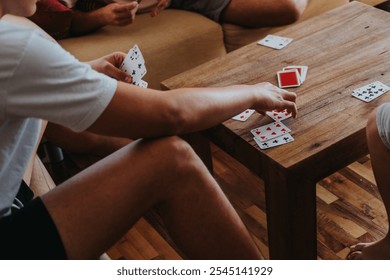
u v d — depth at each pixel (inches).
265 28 110.0
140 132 52.5
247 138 69.8
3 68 45.2
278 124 71.2
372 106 71.6
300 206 68.8
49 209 52.4
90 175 53.7
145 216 91.3
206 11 112.2
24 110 47.1
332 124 69.8
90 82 48.4
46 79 46.4
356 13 92.5
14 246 51.7
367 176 93.1
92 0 109.9
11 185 54.4
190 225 57.3
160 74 105.3
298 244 72.4
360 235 83.6
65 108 47.7
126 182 53.2
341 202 89.2
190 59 107.4
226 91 60.6
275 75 80.6
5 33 45.3
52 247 51.9
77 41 104.5
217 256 59.4
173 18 110.3
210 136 76.5
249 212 90.4
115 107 49.9
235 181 96.4
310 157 65.4
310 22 92.4
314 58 83.0
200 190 55.9
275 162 65.6
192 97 55.6
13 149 52.4
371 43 84.2
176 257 84.1
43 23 100.5
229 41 112.7
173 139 54.6
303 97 75.2
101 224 53.3
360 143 69.7
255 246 60.5
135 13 111.4
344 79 77.4
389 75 76.9
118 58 73.9
